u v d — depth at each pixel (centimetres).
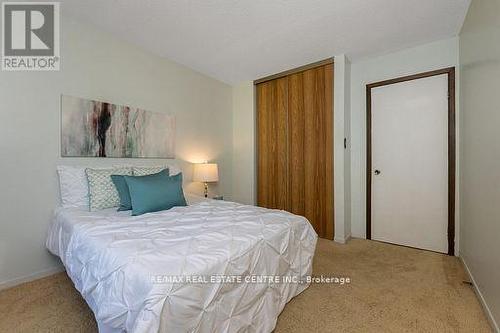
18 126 184
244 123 380
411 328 140
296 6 198
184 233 140
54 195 202
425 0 190
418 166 266
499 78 139
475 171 185
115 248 119
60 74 205
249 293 125
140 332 83
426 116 261
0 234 177
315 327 140
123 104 250
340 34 240
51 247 186
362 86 301
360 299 168
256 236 139
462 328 140
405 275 204
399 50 275
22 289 179
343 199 288
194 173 321
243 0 190
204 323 101
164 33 238
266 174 362
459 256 239
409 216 272
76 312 153
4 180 178
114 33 238
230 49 271
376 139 292
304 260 177
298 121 327
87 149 221
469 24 201
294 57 293
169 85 296
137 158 261
